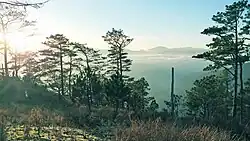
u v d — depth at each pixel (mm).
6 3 4793
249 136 13594
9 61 45000
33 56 49875
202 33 34531
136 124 7992
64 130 10250
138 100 28484
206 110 40906
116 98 24844
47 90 44906
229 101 38656
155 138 7453
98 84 30953
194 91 43281
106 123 15281
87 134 10094
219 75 41500
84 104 31406
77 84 31422
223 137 8430
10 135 7996
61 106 33188
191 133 7801
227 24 33656
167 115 21203
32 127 9766
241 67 34750
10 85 37875
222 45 34312
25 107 23891
